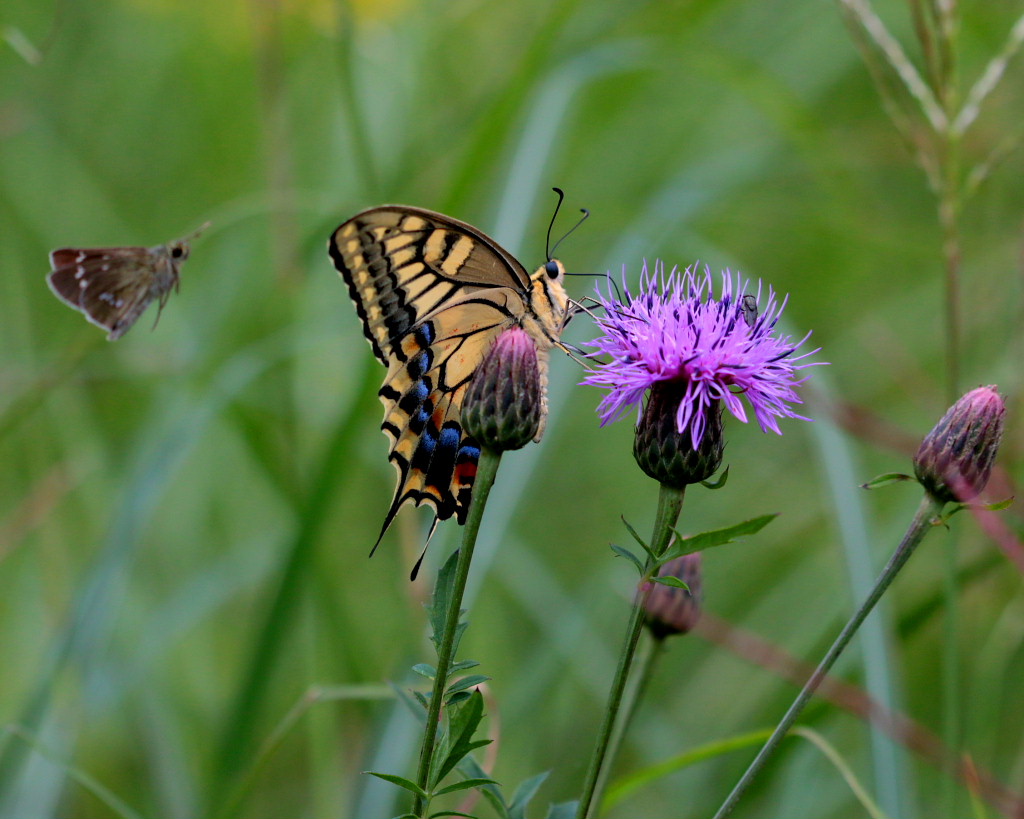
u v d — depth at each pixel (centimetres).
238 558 1035
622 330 607
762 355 581
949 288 841
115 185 1375
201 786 941
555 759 976
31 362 1134
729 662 1038
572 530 1199
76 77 1368
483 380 515
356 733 958
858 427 880
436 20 1276
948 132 823
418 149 1062
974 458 498
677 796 913
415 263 711
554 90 998
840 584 908
